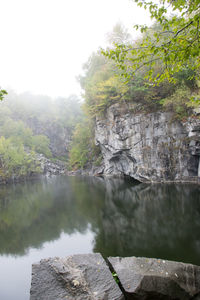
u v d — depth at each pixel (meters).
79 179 38.31
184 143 20.77
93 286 5.06
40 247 9.68
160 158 22.72
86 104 35.25
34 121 80.81
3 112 69.62
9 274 7.47
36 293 4.96
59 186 30.50
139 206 14.95
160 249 8.20
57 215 14.70
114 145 28.80
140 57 4.34
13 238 11.02
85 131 55.00
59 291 4.95
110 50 4.36
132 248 8.50
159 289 5.00
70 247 9.38
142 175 24.45
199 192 17.02
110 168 36.88
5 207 18.64
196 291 5.12
